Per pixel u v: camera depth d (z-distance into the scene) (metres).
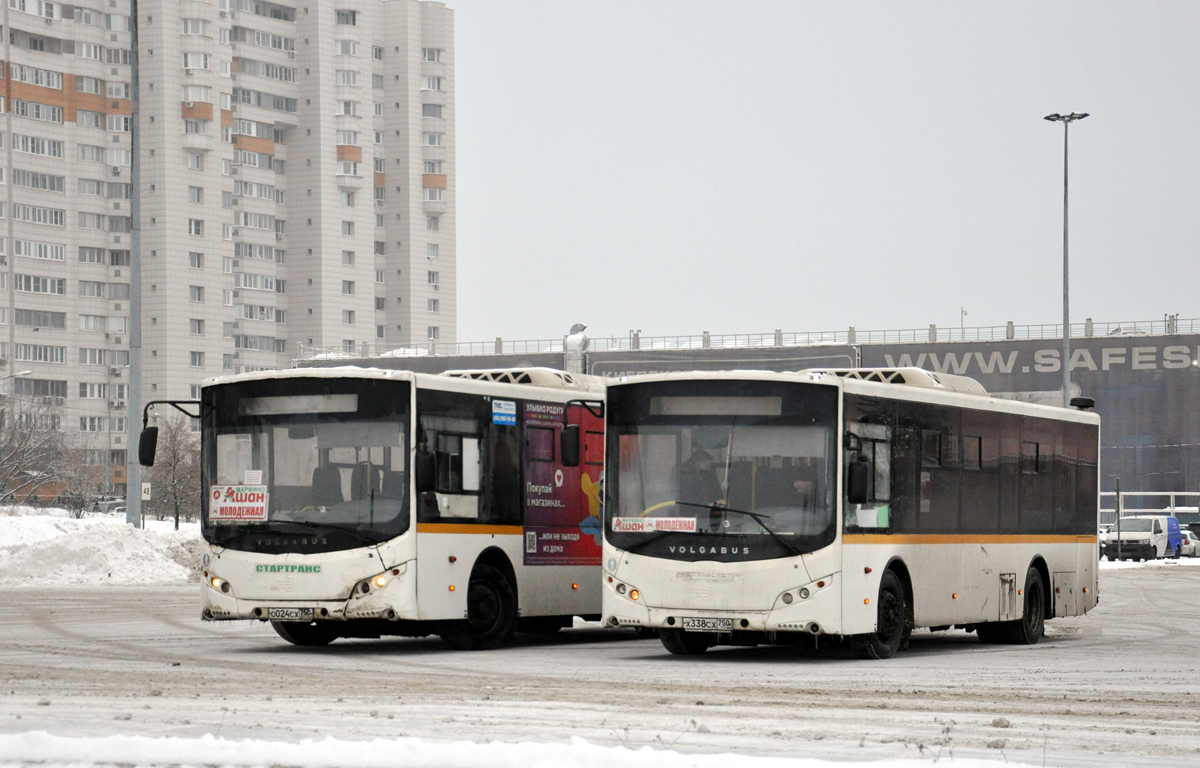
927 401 19.75
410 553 18.83
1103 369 92.38
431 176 159.25
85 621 25.14
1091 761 9.80
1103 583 44.69
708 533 17.91
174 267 139.62
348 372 19.20
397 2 158.12
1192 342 91.25
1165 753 10.25
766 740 10.63
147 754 9.33
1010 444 21.94
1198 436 91.00
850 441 17.97
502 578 20.45
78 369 139.62
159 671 16.34
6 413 97.81
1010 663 18.28
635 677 16.02
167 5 140.12
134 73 40.88
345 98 153.12
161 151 139.88
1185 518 86.62
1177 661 18.73
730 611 17.72
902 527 19.00
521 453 20.95
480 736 10.69
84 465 109.31
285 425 19.33
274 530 19.11
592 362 97.12
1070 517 23.84
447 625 19.89
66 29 139.00
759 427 17.97
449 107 160.75
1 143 135.50
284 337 151.62
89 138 140.12
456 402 19.83
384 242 158.50
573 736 10.62
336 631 21.41
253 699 13.17
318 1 152.00
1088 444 24.70
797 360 94.56
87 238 140.12
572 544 21.84
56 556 39.31
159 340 139.50
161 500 103.31
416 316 157.62
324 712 12.10
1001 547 21.47
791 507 17.75
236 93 147.62
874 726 11.55
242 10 148.12
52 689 14.07
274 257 150.88
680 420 18.23
